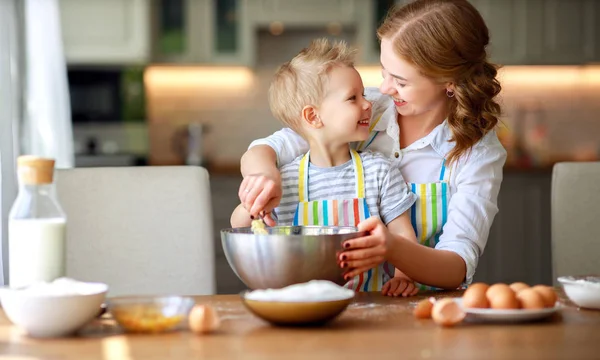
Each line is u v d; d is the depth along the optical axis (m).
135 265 1.84
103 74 4.84
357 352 0.97
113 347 1.01
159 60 4.84
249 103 5.18
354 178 1.67
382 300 1.37
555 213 1.94
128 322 1.08
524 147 4.88
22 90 2.66
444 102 1.79
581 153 5.11
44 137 2.80
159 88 5.15
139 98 4.89
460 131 1.70
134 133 5.04
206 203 1.87
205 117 5.18
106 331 1.11
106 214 1.84
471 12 1.68
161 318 1.08
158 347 1.00
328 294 1.12
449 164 1.76
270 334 1.08
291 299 1.10
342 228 1.43
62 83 2.98
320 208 1.65
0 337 1.08
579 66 5.07
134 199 1.85
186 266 1.85
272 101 1.72
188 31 4.84
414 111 1.71
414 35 1.61
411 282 1.46
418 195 1.75
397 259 1.39
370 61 4.80
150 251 1.84
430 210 1.75
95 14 4.70
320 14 4.79
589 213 1.93
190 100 5.16
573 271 1.93
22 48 2.66
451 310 1.12
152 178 1.86
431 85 1.66
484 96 1.70
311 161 1.71
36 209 1.18
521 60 4.83
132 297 1.11
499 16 4.81
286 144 1.76
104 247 1.83
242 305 1.32
